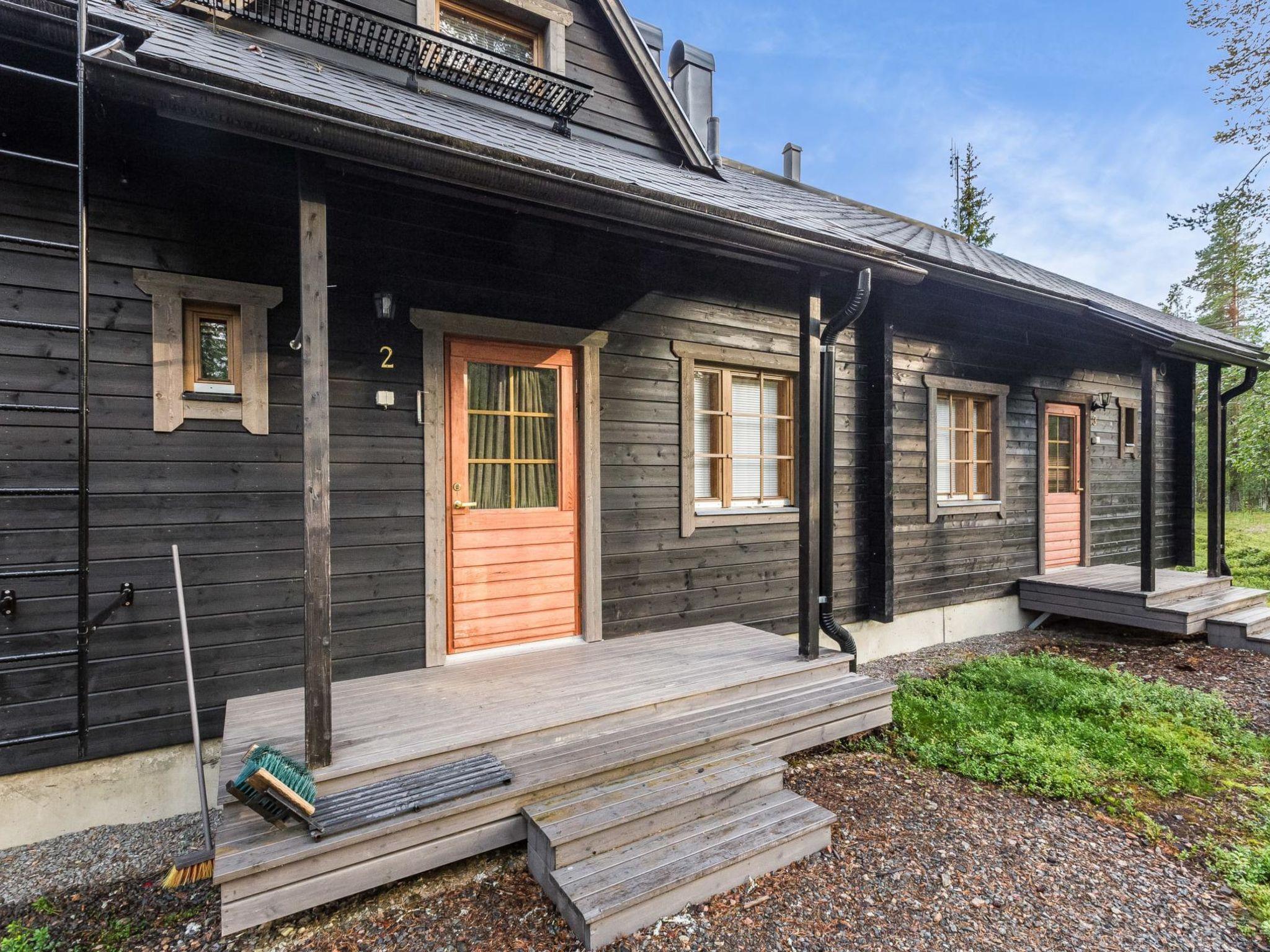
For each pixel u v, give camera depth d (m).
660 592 4.12
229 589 2.83
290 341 2.96
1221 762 3.27
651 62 4.44
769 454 4.80
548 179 2.41
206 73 1.80
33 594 2.48
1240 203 9.62
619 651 3.62
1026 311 6.22
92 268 2.57
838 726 3.17
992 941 1.91
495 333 3.49
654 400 4.11
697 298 4.29
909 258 4.45
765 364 4.61
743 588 4.48
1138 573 6.63
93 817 2.58
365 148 2.10
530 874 2.21
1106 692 4.01
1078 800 2.81
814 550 3.45
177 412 2.71
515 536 3.62
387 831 1.94
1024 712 3.77
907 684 4.34
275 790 1.80
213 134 2.64
